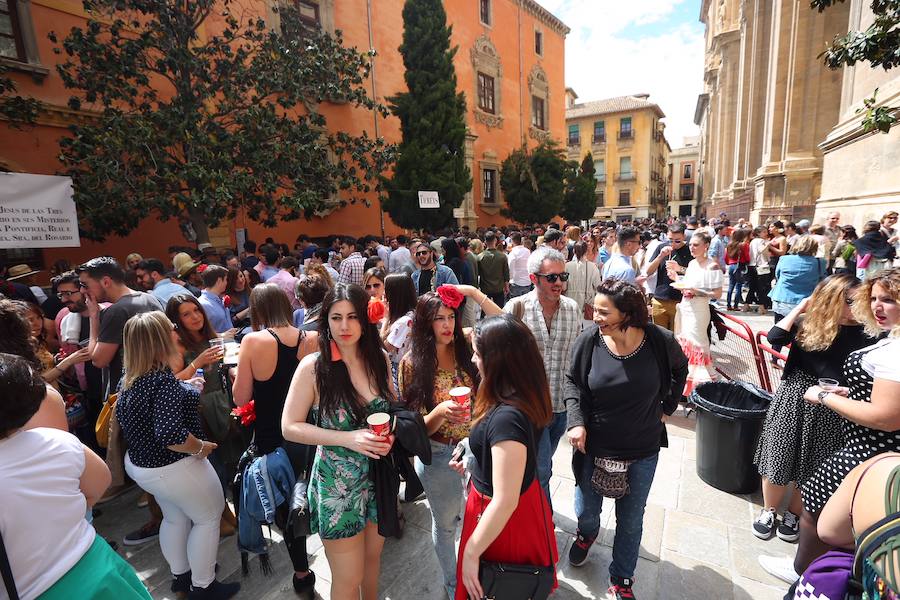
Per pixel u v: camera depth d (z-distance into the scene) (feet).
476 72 66.28
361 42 49.65
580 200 79.41
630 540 7.73
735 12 90.43
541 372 5.58
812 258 18.52
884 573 3.32
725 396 12.00
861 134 31.94
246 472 8.10
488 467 5.40
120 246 30.78
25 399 4.33
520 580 5.12
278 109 41.65
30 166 26.32
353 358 6.68
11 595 4.01
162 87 31.89
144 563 9.69
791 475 8.95
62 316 14.58
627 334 7.51
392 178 48.06
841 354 7.95
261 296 8.83
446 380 7.74
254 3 38.68
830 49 12.49
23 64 25.20
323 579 9.07
